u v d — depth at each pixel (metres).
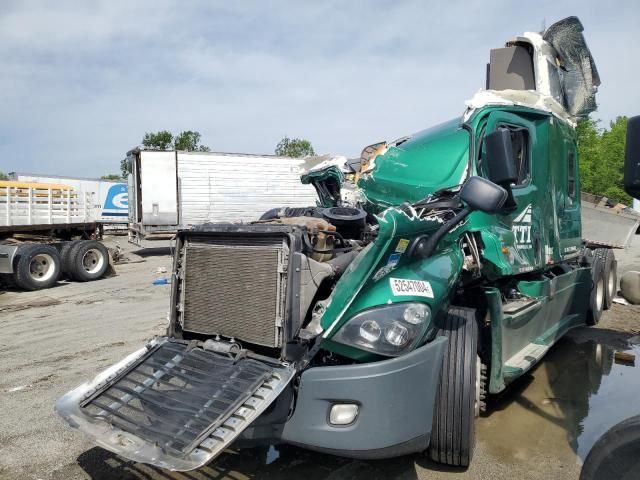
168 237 19.45
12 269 12.04
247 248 3.43
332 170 6.14
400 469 3.67
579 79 6.41
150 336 7.45
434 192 4.37
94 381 3.47
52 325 8.55
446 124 5.14
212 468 3.71
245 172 20.52
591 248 8.93
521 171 5.17
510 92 5.07
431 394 3.21
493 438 4.12
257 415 2.79
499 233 4.32
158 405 3.08
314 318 3.24
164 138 44.50
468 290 4.20
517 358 4.71
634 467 2.17
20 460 3.89
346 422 3.00
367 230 4.33
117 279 14.09
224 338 3.54
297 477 3.57
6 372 6.05
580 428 4.29
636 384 5.34
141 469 3.72
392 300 3.12
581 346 6.82
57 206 14.28
